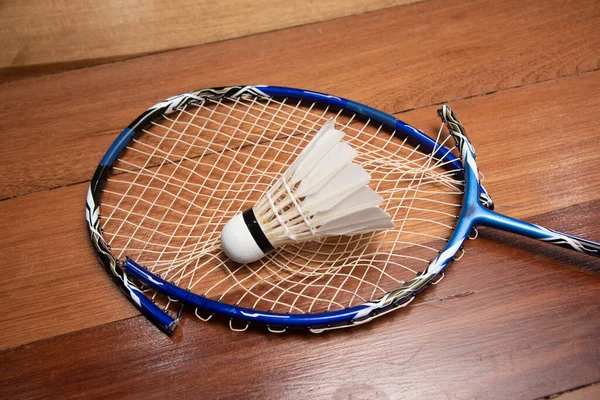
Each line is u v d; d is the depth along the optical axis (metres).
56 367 0.45
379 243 0.48
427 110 0.54
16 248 0.48
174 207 0.49
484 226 0.46
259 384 0.44
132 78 0.56
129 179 0.51
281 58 0.57
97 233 0.46
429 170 0.50
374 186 0.50
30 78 0.56
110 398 0.44
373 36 0.58
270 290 0.46
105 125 0.54
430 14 0.59
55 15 0.58
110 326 0.46
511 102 0.54
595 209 0.49
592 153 0.51
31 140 0.53
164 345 0.45
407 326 0.45
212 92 0.53
